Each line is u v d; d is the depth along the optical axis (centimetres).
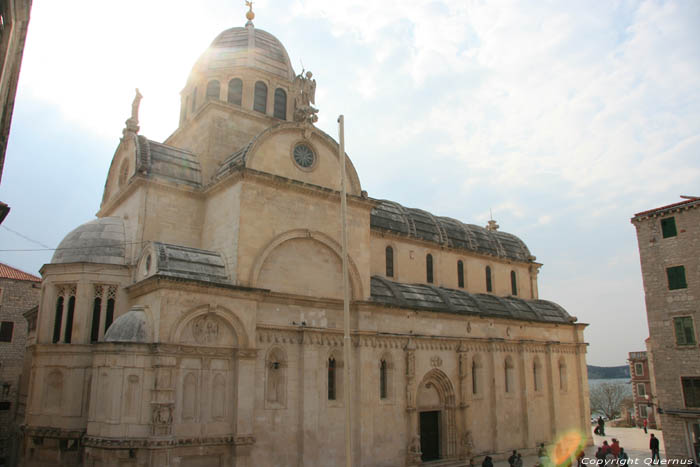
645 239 4569
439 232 5197
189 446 2809
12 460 4419
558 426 5069
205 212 3778
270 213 3466
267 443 3141
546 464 4262
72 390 3103
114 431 2647
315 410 3378
